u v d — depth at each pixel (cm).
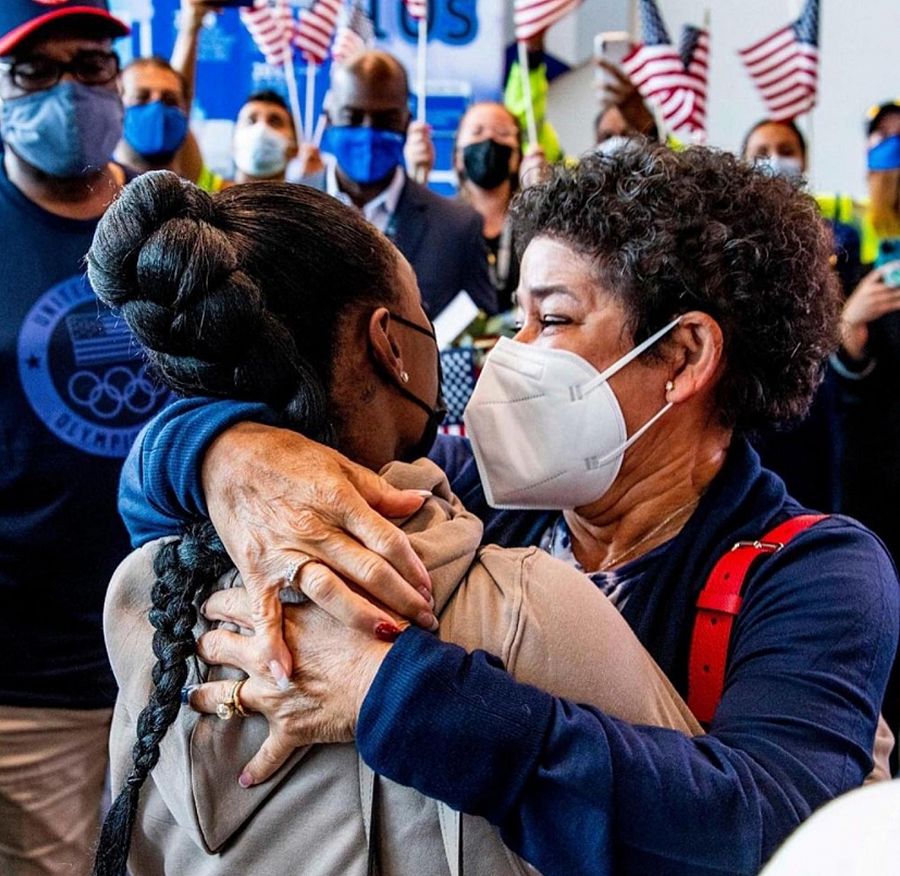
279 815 81
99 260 82
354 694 77
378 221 285
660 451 118
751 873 80
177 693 81
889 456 274
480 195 323
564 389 114
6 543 197
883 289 272
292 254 83
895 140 297
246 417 84
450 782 75
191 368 83
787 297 114
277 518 79
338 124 284
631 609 112
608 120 330
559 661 80
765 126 328
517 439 117
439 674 76
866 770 95
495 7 326
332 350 84
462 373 258
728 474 117
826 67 452
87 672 203
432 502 86
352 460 88
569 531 128
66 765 205
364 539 78
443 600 81
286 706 78
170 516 88
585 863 76
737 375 117
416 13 314
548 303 116
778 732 92
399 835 79
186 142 292
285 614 80
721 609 107
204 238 79
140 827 89
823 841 39
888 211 300
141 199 80
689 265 111
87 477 201
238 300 79
